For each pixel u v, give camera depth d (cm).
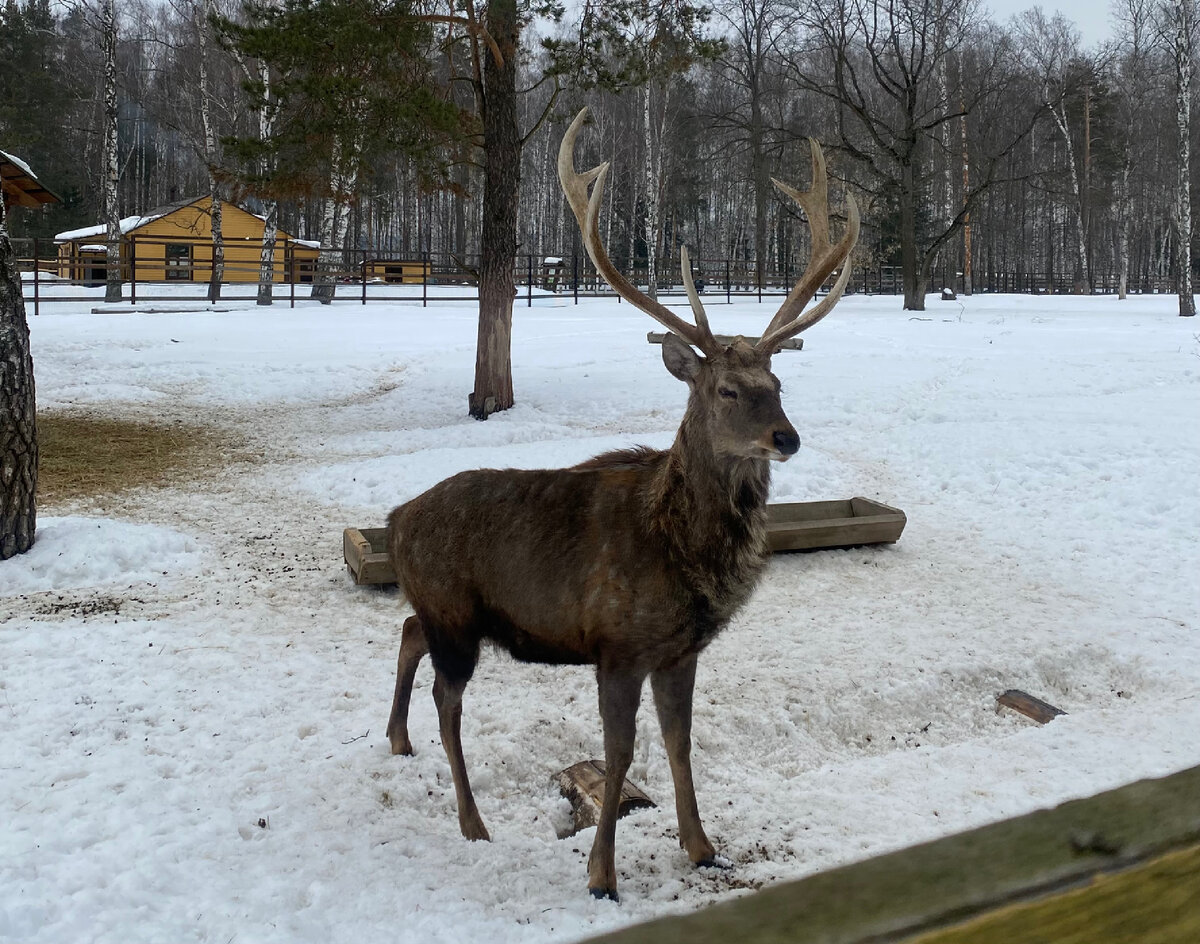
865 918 109
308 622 707
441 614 447
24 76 4650
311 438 1447
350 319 2659
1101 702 627
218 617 711
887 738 587
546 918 372
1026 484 1105
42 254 5009
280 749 509
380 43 1358
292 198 1494
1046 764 509
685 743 421
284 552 885
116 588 770
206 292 3688
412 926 363
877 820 457
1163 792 135
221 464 1276
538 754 531
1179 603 761
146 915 359
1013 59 4950
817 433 1383
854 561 873
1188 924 121
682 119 4919
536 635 431
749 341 438
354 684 597
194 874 389
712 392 402
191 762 490
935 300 4016
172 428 1505
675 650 407
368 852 416
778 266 6212
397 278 4472
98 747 502
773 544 866
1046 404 1501
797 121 4622
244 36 1405
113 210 3086
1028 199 6656
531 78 5291
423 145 1434
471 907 378
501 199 1520
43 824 421
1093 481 1095
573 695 592
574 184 475
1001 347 2133
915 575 838
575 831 475
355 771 488
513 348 2177
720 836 446
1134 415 1385
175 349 2033
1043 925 113
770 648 672
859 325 2669
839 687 612
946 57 4500
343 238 4019
